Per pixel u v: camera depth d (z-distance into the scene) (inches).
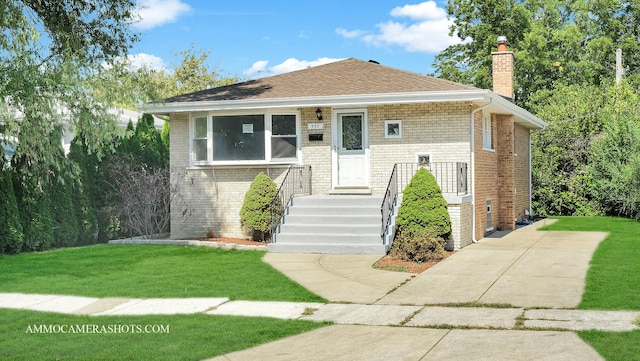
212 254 570.9
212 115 693.9
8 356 271.7
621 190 925.8
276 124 685.3
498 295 386.9
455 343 285.7
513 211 774.5
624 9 1765.5
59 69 564.4
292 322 328.5
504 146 779.4
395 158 658.2
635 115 1008.9
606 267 468.4
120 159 738.2
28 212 621.9
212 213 701.9
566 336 290.5
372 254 554.3
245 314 346.9
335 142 678.5
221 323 326.6
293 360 264.4
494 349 274.1
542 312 340.8
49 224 638.5
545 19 1672.0
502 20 1501.0
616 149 953.5
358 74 736.3
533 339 287.9
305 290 408.5
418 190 567.5
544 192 1059.3
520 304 361.7
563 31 1563.7
